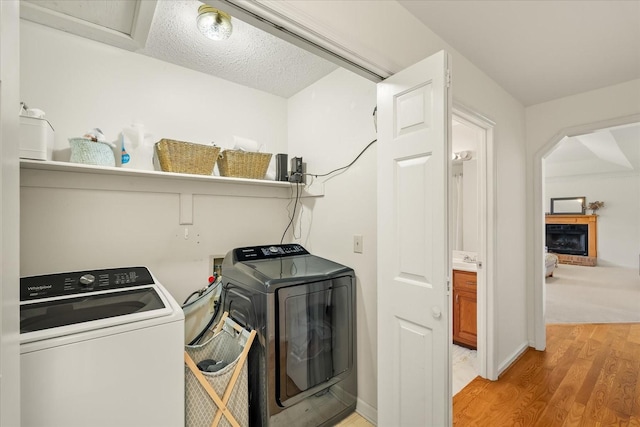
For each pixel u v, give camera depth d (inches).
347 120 79.5
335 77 83.5
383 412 56.3
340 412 71.7
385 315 56.1
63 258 63.9
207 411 51.9
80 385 34.9
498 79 87.4
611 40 68.1
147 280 57.6
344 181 80.0
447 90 46.8
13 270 21.5
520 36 66.7
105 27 65.0
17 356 22.1
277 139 100.9
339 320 72.3
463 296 110.9
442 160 46.4
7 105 20.6
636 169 268.7
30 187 60.3
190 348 63.4
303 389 65.6
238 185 89.8
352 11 47.9
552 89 94.4
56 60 64.5
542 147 105.3
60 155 64.4
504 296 95.0
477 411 73.8
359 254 75.3
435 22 62.0
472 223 129.9
